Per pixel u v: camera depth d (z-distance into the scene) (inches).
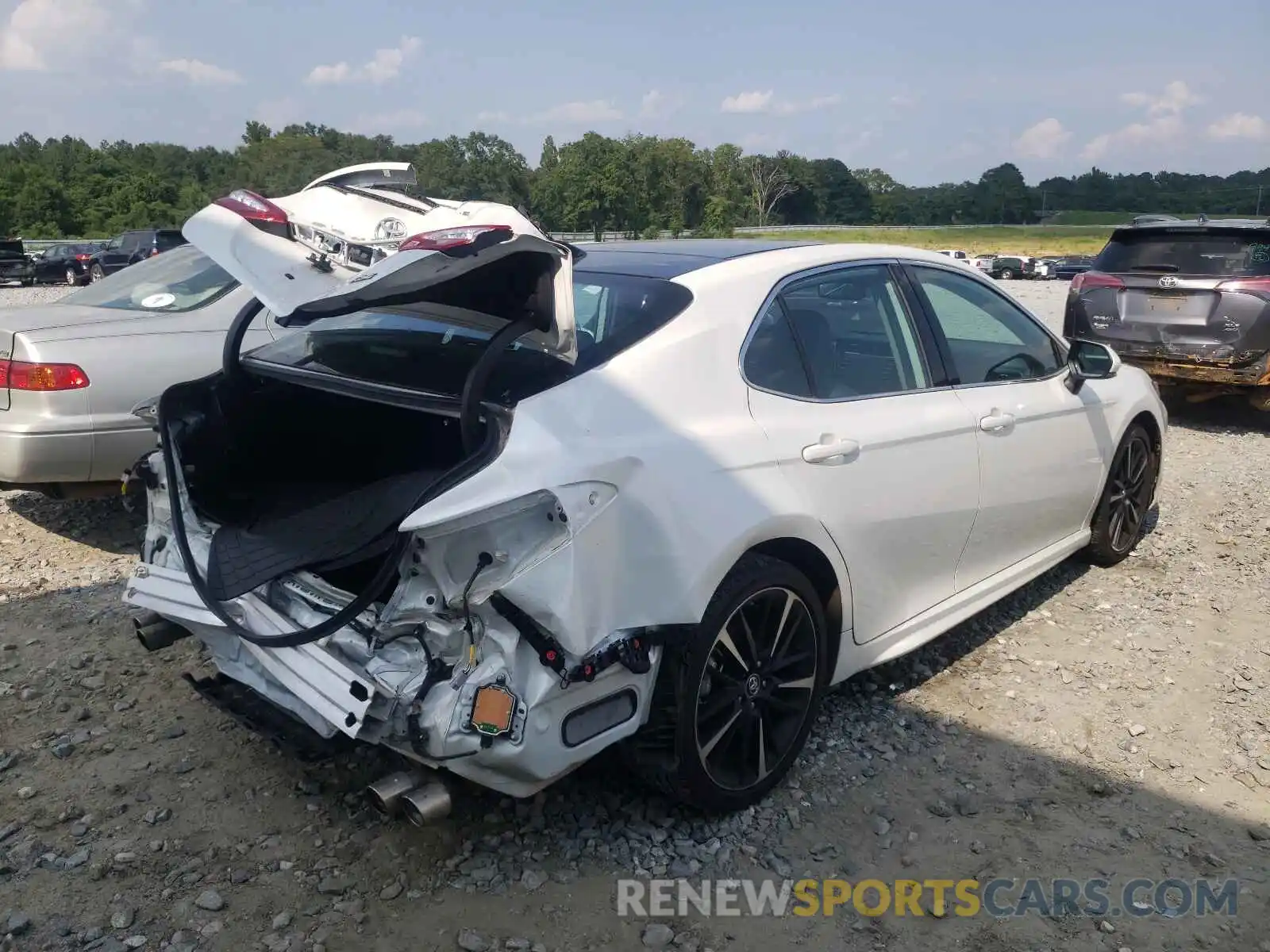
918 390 144.9
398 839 116.7
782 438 120.3
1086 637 175.0
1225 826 123.2
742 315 122.2
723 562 109.6
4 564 206.7
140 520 236.1
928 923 106.0
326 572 106.2
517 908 105.8
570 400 103.0
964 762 136.1
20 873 110.8
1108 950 102.6
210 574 111.9
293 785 128.1
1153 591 195.3
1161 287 339.0
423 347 118.2
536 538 96.5
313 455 136.3
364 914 104.5
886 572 137.6
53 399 196.1
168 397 124.5
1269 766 136.1
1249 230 329.4
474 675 94.7
